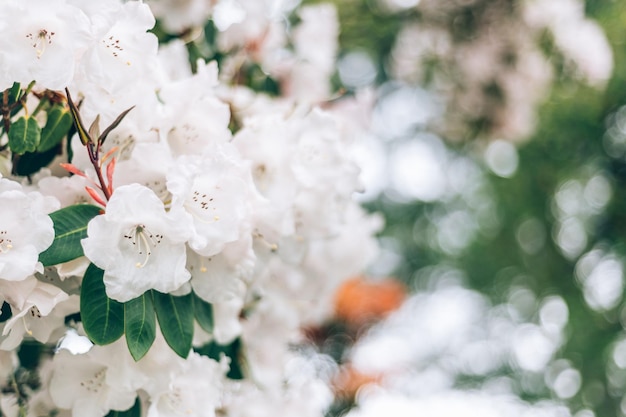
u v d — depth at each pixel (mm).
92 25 929
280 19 1347
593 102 3098
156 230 918
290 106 1178
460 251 3740
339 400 1778
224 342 1082
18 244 894
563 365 3664
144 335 932
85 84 965
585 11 2322
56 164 1027
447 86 2270
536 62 2209
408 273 3609
